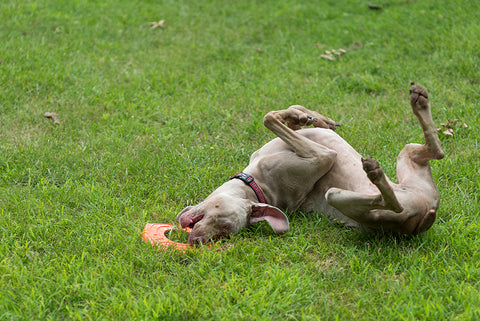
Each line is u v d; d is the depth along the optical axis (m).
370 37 8.56
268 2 10.47
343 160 4.33
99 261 3.82
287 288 3.56
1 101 6.51
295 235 4.27
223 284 3.64
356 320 3.29
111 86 7.11
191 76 7.59
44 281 3.58
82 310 3.37
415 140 5.74
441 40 8.02
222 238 4.09
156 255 3.93
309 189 4.41
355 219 3.98
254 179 4.39
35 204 4.58
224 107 6.68
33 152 5.48
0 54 7.54
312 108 6.61
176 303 3.38
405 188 4.00
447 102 6.58
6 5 9.30
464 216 4.43
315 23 9.31
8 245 4.05
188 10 10.18
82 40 8.39
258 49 8.45
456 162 5.24
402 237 4.11
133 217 4.53
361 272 3.73
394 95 6.89
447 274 3.67
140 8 9.98
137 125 6.18
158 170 5.29
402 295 3.42
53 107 6.50
